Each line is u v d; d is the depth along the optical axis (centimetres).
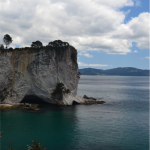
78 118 5506
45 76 7494
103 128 4600
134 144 3659
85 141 3766
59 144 3600
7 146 3459
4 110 6106
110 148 3472
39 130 4341
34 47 7525
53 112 6200
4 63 6875
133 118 5659
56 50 7944
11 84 6925
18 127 4494
